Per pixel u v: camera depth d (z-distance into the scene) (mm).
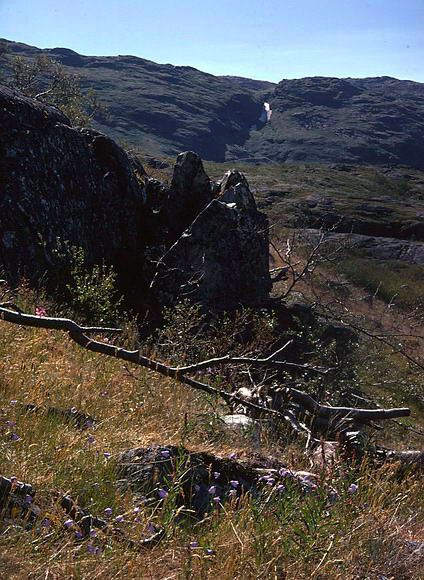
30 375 6816
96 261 15344
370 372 17578
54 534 3750
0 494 3926
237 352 13156
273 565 3986
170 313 15008
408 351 22375
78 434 5508
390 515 5324
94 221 15500
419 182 119438
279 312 16047
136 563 3734
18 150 14047
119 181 16422
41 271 13602
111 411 6848
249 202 17344
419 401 17422
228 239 15766
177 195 17188
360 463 7215
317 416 8438
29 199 13828
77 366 8133
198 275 15445
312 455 6809
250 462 5684
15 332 8352
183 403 8094
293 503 4422
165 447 5102
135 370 9109
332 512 4664
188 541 4137
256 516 4281
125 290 15469
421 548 4781
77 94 60688
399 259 52438
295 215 58438
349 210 69500
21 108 14695
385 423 14047
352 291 33719
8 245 13227
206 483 4988
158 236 16734
